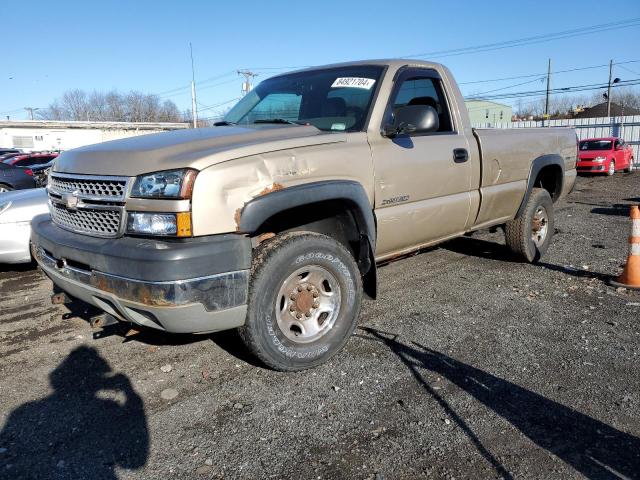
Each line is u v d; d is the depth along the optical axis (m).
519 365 3.61
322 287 3.60
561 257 6.57
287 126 3.93
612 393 3.23
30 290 5.67
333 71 4.63
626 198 13.53
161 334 4.26
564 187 6.48
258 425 2.97
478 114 46.91
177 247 2.88
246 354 3.86
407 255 4.99
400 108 4.13
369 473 2.55
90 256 3.13
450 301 4.92
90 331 4.40
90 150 3.53
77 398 3.32
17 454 2.77
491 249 6.86
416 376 3.48
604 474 2.52
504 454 2.67
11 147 46.19
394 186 4.06
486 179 5.05
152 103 76.06
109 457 2.73
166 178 2.95
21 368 3.76
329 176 3.54
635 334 4.11
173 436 2.89
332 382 3.42
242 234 3.09
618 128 28.05
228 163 3.06
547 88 49.25
